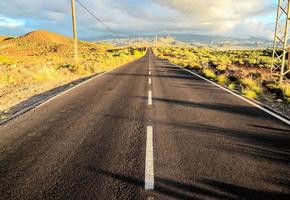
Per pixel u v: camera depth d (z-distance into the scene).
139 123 6.75
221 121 6.91
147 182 3.74
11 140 5.59
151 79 17.19
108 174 4.00
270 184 3.69
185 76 19.38
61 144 5.30
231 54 73.81
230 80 16.58
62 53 94.31
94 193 3.48
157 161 4.45
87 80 16.58
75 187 3.64
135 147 5.09
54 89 12.98
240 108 8.52
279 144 5.23
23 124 6.77
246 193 3.46
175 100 9.89
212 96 10.81
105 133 5.97
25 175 4.02
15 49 119.25
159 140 5.47
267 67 30.12
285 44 14.98
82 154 4.79
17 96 10.88
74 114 7.75
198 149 4.97
